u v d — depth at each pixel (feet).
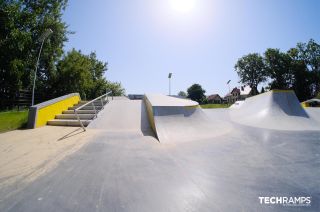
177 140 21.81
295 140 22.06
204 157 15.87
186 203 9.00
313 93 183.93
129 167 13.61
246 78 214.28
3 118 31.35
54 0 74.84
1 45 54.03
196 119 29.07
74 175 12.23
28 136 23.20
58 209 8.52
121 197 9.52
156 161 14.87
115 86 190.49
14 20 59.06
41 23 70.08
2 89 60.39
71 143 20.21
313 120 34.17
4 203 9.04
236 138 23.00
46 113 31.07
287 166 13.83
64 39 78.84
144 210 8.42
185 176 12.09
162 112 27.27
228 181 11.37
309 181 11.37
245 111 44.83
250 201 9.18
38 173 12.55
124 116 34.06
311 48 182.60
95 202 9.07
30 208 8.62
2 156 15.93
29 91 70.13
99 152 17.17
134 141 21.25
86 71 88.63
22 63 59.67
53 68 79.20
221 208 8.59
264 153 17.03
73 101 41.78
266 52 198.80
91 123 29.91
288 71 189.67
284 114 35.53
